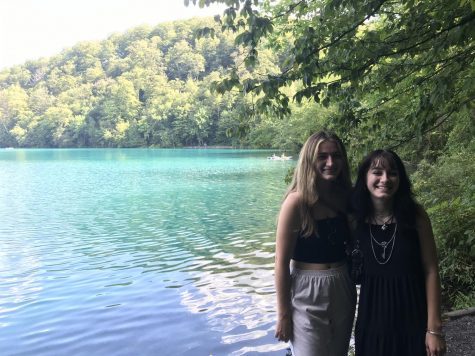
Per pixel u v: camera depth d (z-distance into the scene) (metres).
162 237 10.52
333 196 2.29
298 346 2.25
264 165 33.56
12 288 6.94
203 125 75.38
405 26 4.21
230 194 18.19
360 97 4.84
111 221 12.79
